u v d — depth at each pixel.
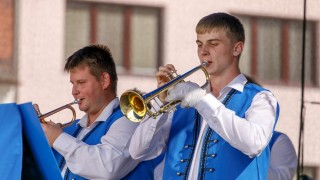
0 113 7.47
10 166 7.41
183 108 8.84
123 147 9.28
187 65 21.45
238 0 20.50
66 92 20.20
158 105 8.63
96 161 9.11
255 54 20.72
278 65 20.17
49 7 20.45
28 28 20.16
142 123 8.71
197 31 8.58
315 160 15.66
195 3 21.41
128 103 8.30
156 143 8.80
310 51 18.27
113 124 9.46
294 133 17.64
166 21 21.58
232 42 8.55
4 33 19.88
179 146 8.63
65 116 17.58
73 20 21.31
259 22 20.23
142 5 22.09
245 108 8.40
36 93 19.98
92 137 9.53
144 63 22.12
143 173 9.38
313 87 18.56
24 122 7.53
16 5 20.06
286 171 10.72
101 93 9.68
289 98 18.88
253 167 8.31
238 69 8.68
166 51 21.59
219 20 8.52
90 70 9.62
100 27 21.89
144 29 22.19
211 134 8.47
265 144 8.16
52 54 20.36
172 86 8.29
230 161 8.30
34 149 7.53
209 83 8.70
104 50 9.86
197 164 8.44
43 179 7.55
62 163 9.64
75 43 21.12
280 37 19.73
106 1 21.81
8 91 19.64
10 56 19.91
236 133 8.03
